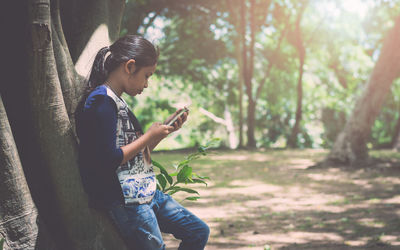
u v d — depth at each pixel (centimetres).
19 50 219
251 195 776
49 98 223
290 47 2425
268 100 2647
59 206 233
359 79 2758
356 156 1154
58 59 237
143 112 2397
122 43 221
